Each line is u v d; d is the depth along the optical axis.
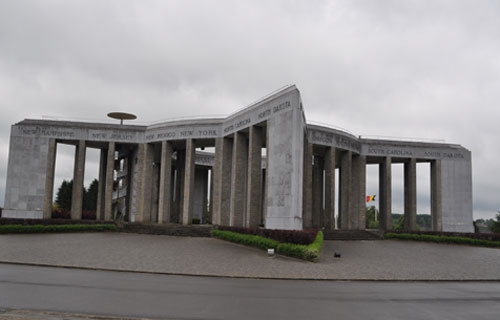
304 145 33.41
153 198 41.66
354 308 9.58
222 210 33.59
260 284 13.01
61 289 10.77
